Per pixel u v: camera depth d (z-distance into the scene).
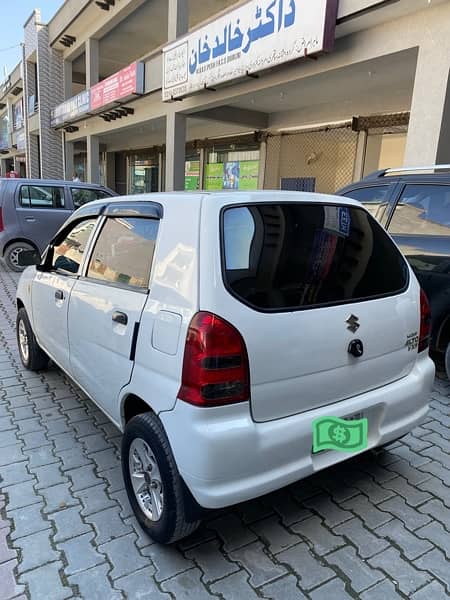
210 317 1.85
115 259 2.66
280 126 11.70
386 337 2.36
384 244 2.59
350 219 2.48
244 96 8.36
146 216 2.42
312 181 11.57
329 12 5.71
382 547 2.23
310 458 2.11
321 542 2.26
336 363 2.15
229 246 1.98
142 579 2.04
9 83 26.05
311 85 7.77
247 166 13.55
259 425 1.95
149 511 2.26
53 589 1.99
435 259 3.82
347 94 8.77
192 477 1.88
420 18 5.32
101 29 14.44
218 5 12.55
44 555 2.17
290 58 6.35
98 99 12.94
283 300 2.02
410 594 1.97
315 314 2.07
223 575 2.07
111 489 2.66
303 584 2.02
